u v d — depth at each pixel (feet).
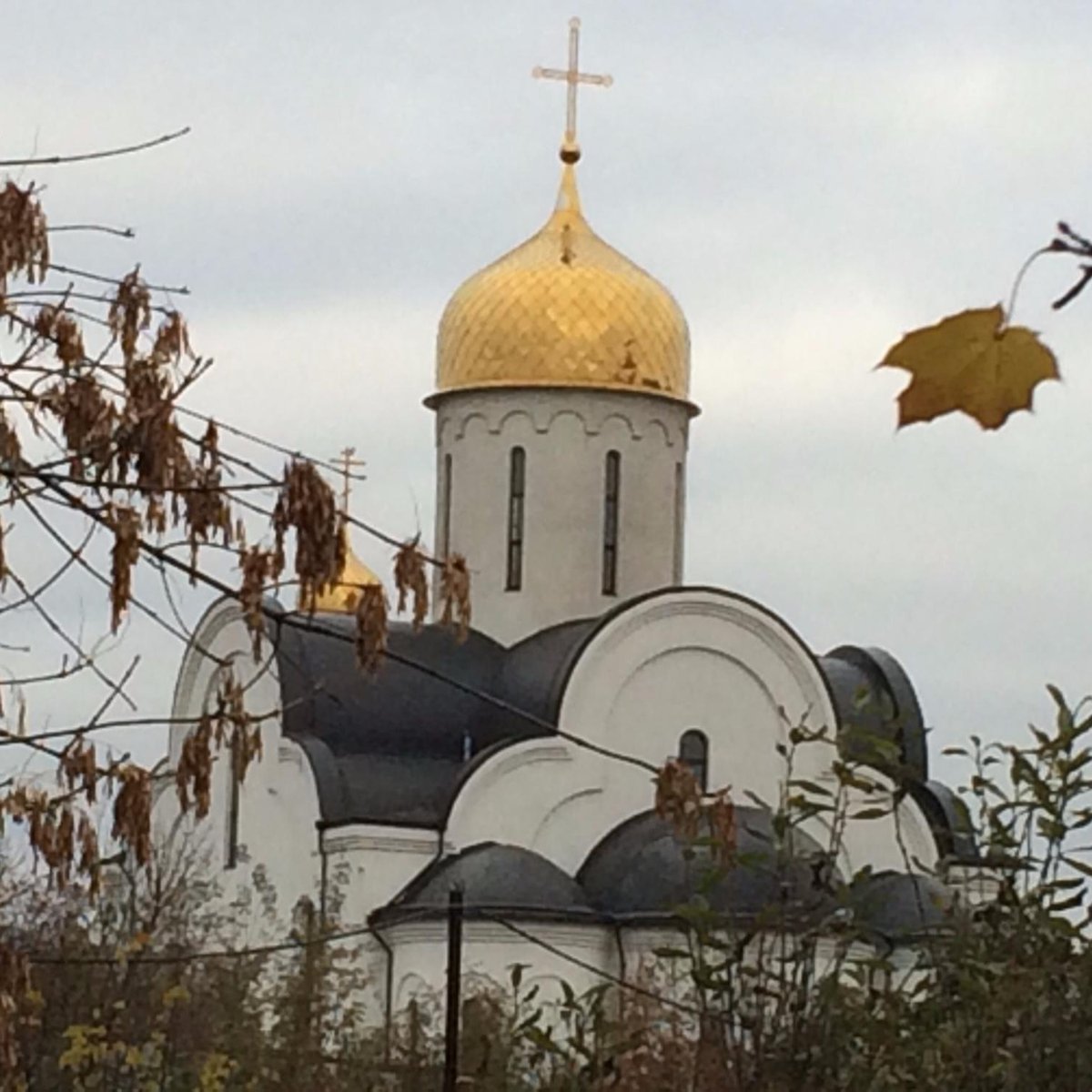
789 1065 34.12
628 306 129.59
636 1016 52.37
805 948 34.53
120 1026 74.02
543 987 113.80
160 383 29.66
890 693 128.57
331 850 119.55
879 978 46.47
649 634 123.44
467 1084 62.95
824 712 124.67
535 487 128.47
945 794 121.08
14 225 28.32
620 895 115.65
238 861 124.98
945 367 14.89
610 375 128.67
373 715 123.75
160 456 29.27
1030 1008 33.71
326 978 97.60
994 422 14.87
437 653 126.52
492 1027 71.20
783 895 34.88
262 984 107.76
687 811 36.40
